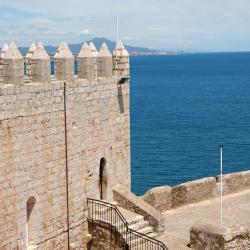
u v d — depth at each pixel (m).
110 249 25.42
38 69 22.58
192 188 32.47
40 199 22.94
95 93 26.11
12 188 21.23
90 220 26.00
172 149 70.50
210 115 103.00
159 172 58.38
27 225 22.86
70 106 24.28
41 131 22.62
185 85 183.88
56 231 24.16
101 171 27.80
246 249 24.92
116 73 28.78
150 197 30.48
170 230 28.56
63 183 24.30
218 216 30.77
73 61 24.48
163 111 111.12
